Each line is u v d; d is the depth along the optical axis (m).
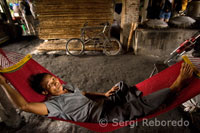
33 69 1.82
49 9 5.40
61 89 1.60
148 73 3.92
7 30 7.25
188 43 2.33
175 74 1.88
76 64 4.53
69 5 5.31
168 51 4.92
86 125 1.50
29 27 7.68
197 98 2.07
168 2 5.76
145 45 4.89
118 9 6.51
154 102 1.38
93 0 5.22
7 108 2.03
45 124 2.28
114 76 3.79
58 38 6.07
